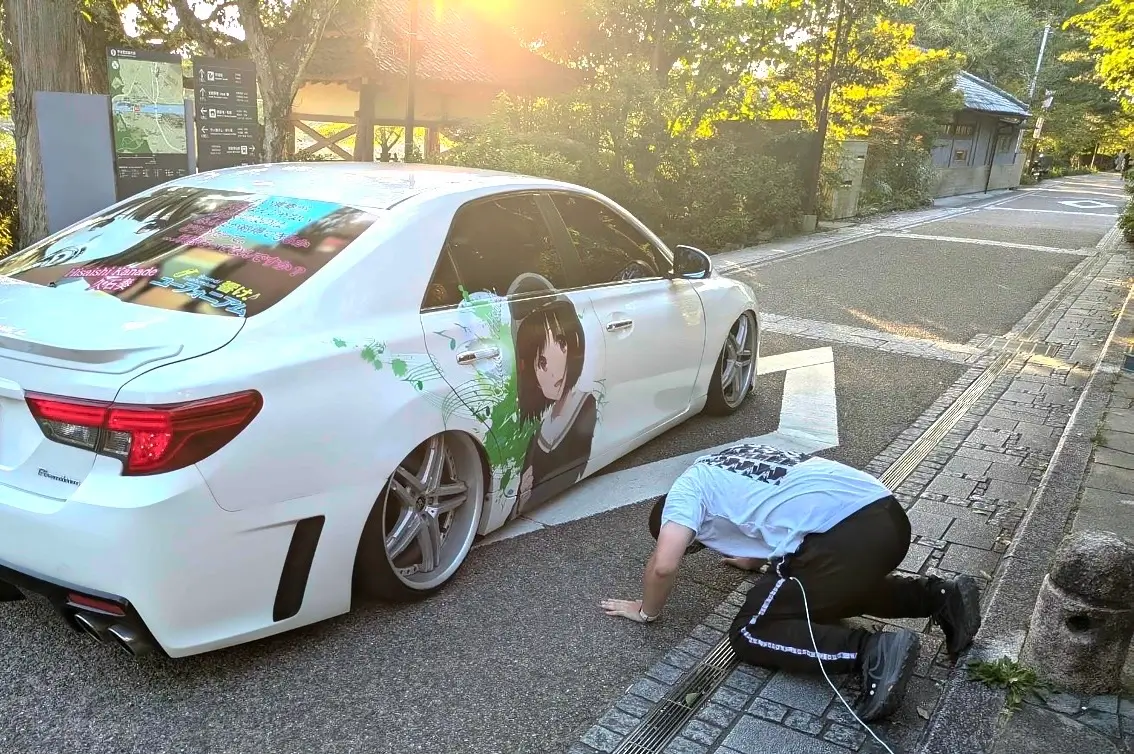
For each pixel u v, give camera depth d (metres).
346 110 16.55
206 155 7.69
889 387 6.54
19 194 8.79
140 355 2.43
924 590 3.00
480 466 3.42
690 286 4.96
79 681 2.71
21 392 2.45
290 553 2.70
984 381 6.79
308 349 2.70
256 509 2.55
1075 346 8.00
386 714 2.66
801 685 2.91
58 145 6.85
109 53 6.88
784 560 2.87
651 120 13.23
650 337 4.47
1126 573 2.69
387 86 14.27
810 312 9.20
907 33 17.88
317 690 2.75
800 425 5.59
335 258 2.96
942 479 4.75
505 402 3.42
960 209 22.70
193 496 2.39
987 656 3.00
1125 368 6.85
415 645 3.02
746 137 16.67
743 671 2.98
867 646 2.71
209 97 7.58
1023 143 39.88
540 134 12.30
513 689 2.82
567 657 3.01
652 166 13.76
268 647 2.94
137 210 3.48
